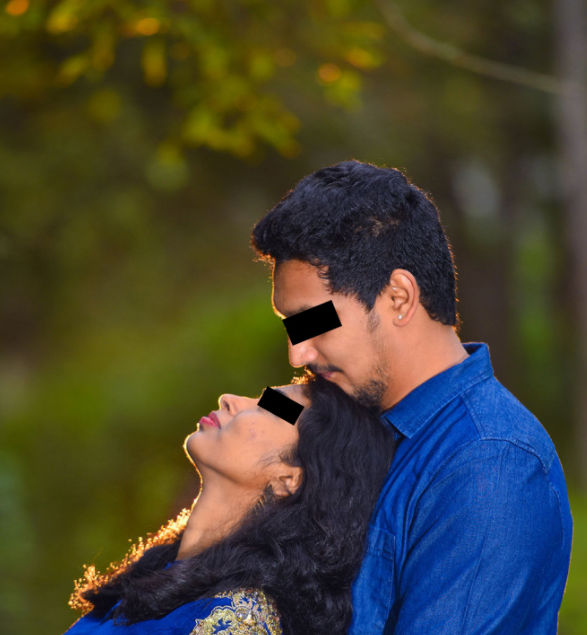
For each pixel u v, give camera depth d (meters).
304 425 2.70
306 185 2.58
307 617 2.60
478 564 2.42
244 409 2.76
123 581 2.77
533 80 6.48
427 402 2.63
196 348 20.52
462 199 17.62
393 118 14.28
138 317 17.69
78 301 15.95
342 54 6.73
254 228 2.67
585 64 12.94
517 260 20.58
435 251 2.60
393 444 2.72
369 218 2.51
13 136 11.71
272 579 2.57
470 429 2.53
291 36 6.70
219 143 6.37
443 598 2.44
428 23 13.05
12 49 6.34
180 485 13.12
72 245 12.70
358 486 2.65
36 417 18.12
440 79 13.82
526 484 2.47
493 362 17.89
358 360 2.58
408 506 2.57
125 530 12.42
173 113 10.77
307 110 12.84
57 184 12.07
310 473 2.66
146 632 2.56
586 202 13.59
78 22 5.70
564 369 17.44
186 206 14.62
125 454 16.08
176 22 5.81
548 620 2.64
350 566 2.63
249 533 2.65
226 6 6.18
